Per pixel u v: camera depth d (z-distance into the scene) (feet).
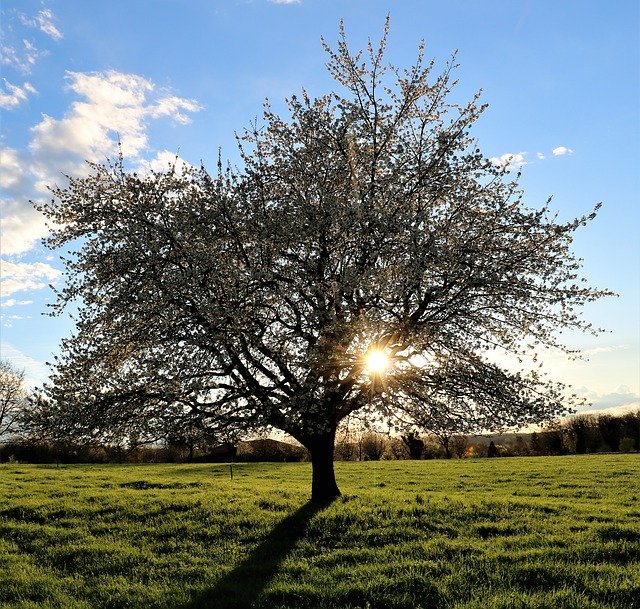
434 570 35.55
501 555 37.76
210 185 51.21
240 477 97.45
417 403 49.80
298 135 54.49
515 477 91.61
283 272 49.34
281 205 50.88
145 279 47.78
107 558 41.22
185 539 44.98
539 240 49.21
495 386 49.03
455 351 52.60
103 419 46.37
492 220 49.62
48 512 56.70
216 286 47.37
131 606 32.14
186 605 31.60
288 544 42.19
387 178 51.06
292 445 157.99
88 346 49.42
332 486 55.93
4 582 37.04
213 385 48.73
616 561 36.83
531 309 51.13
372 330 43.70
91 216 50.26
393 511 50.11
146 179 52.37
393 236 47.57
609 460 124.57
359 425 59.88
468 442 181.78
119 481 83.20
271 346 50.60
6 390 181.27
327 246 50.34
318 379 47.73
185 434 48.29
